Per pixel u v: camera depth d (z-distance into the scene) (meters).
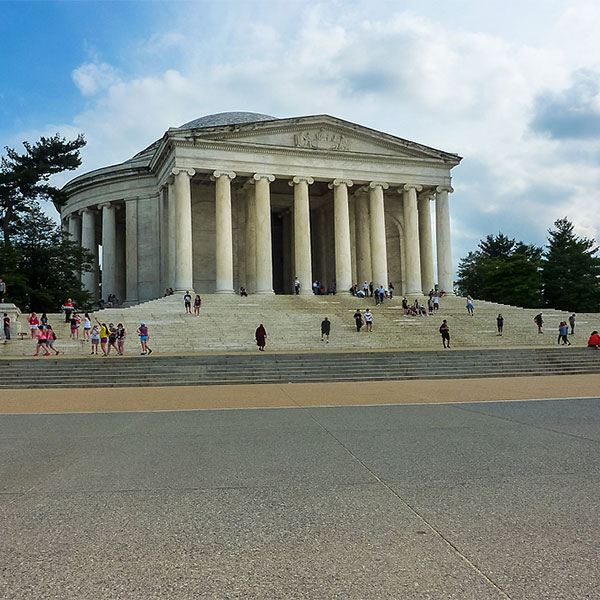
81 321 38.06
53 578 4.71
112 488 7.44
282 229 71.44
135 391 21.80
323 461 8.84
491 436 10.71
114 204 64.44
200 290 59.72
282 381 24.78
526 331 42.38
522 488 7.16
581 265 81.56
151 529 5.86
